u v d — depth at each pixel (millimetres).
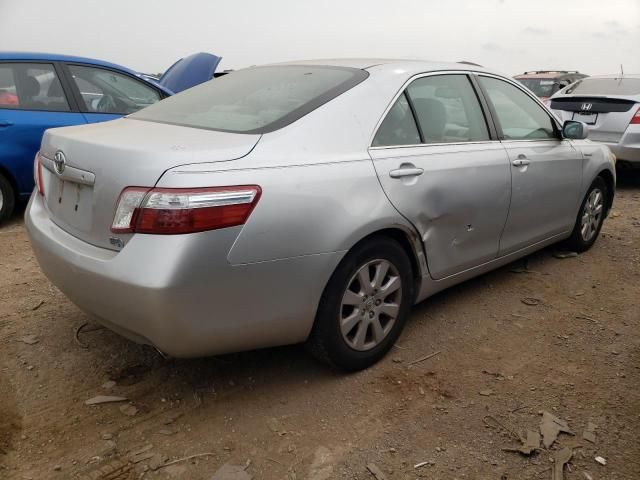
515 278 4301
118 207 2299
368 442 2445
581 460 2352
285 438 2461
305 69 3277
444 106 3377
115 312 2357
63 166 2643
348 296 2756
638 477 2262
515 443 2445
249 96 3043
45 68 5500
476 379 2926
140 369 2965
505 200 3619
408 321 3549
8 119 5172
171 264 2176
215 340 2389
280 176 2430
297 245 2453
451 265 3350
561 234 4488
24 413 2586
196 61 7719
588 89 7895
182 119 2943
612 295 4027
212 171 2279
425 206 3023
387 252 2893
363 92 2934
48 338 3246
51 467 2260
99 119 5688
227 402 2703
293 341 2678
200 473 2256
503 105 3852
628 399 2773
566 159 4234
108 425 2521
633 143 7098
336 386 2838
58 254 2557
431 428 2537
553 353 3207
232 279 2316
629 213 6387
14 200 5410
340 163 2660
